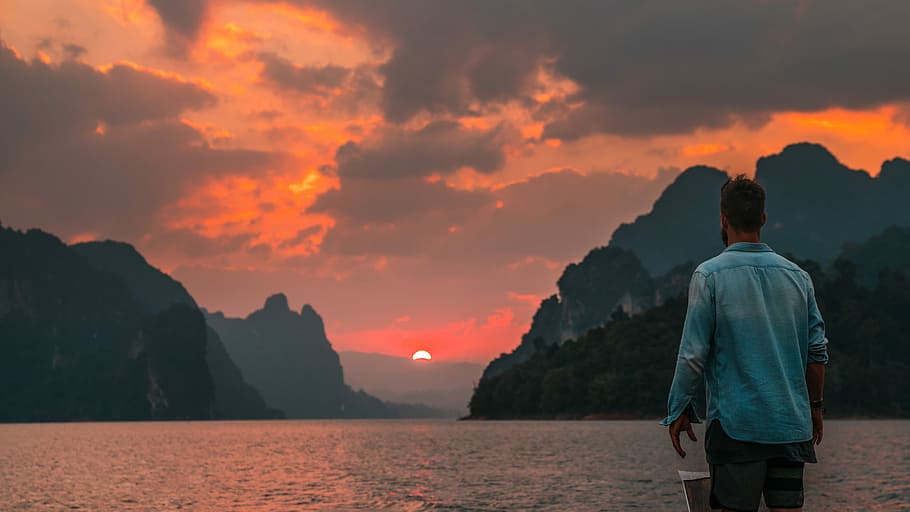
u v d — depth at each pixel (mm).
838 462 41031
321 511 24297
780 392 4461
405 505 25594
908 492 25359
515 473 39000
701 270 4723
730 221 4867
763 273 4629
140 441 106500
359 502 26812
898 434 91125
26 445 91875
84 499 28891
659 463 45062
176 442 100688
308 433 142750
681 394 4672
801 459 4496
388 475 39500
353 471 43031
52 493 31406
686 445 66438
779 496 4531
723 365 4609
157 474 42469
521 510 23469
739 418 4477
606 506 24172
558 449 65562
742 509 4500
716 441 4594
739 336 4535
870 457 45781
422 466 46438
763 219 4844
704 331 4617
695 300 4664
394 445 82062
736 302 4566
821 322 4691
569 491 29094
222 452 70875
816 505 21953
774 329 4543
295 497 28938
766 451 4461
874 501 22906
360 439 103938
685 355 4621
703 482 5078
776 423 4426
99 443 98938
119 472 44500
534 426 163625
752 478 4492
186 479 38719
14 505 26969
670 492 28281
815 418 4773
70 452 72812
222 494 30500
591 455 54906
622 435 101562
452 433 124938
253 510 24875
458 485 32781
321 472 42781
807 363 4680
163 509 25422
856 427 126062
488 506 24766
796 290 4629
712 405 4660
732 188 4883
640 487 30281
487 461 50125
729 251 4773
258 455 64375
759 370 4484
